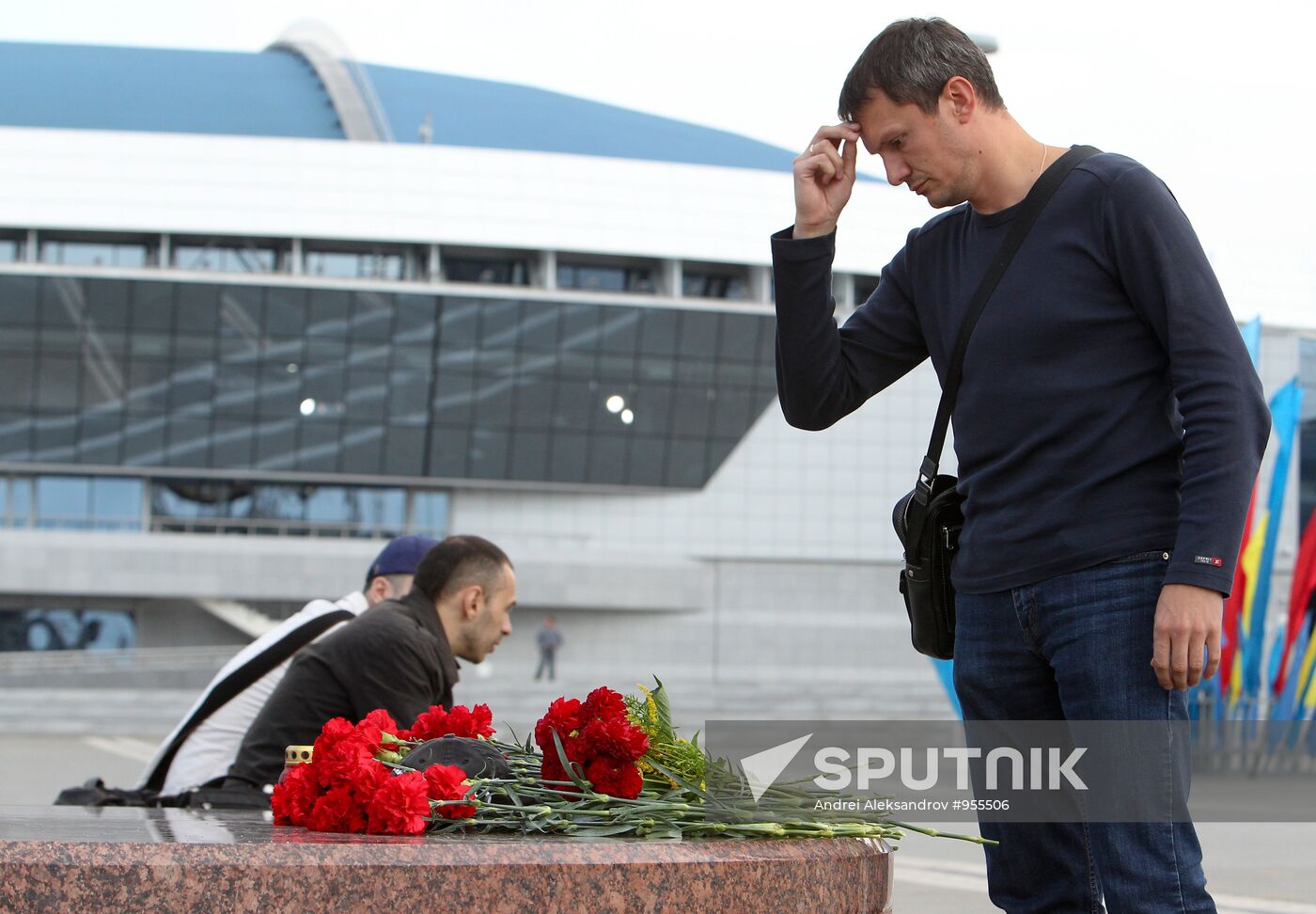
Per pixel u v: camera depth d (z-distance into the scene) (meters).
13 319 44.59
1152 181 2.59
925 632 2.87
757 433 49.22
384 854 1.90
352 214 45.72
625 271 48.72
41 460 45.56
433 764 2.54
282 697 4.37
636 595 48.00
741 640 48.88
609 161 48.25
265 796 4.27
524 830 2.29
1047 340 2.62
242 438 46.09
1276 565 47.69
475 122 60.12
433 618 4.41
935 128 2.67
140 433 45.72
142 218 44.84
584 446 47.59
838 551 49.38
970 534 2.72
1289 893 7.09
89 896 1.82
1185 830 2.49
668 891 1.97
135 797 4.88
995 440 2.68
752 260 47.78
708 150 62.16
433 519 48.38
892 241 49.59
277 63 63.31
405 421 46.59
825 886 2.13
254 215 45.25
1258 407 2.48
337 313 45.69
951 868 8.54
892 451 49.75
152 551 45.66
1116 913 2.48
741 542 49.09
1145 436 2.58
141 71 60.12
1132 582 2.52
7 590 44.97
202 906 1.83
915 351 3.03
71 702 38.16
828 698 42.25
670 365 47.66
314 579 46.38
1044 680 2.68
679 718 35.75
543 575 47.44
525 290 46.28
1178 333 2.50
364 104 57.66
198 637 47.72
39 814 2.72
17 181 44.97
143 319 45.00
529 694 40.16
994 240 2.74
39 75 58.34
